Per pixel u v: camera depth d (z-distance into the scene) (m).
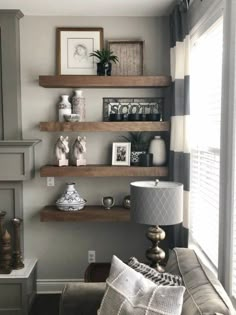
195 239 3.06
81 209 3.41
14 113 3.41
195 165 3.05
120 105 3.55
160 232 2.41
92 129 3.30
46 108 3.54
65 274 3.67
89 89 3.54
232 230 2.06
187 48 2.88
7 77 3.38
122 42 3.48
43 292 3.65
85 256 3.66
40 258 3.65
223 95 2.15
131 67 3.49
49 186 3.60
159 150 3.43
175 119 3.08
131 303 1.73
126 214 3.33
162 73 3.53
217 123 2.51
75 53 3.47
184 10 2.94
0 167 3.30
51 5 3.16
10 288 3.20
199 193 2.94
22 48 3.48
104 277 3.01
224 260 2.18
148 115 3.37
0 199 3.49
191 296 1.74
